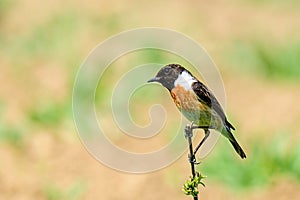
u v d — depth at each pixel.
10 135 14.01
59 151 13.67
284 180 12.22
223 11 21.64
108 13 21.08
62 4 21.69
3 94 16.08
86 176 12.74
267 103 15.55
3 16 20.88
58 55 18.36
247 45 18.44
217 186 12.12
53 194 12.07
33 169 12.98
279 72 17.28
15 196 12.09
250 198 11.80
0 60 18.28
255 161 12.53
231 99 15.88
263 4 22.52
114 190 12.27
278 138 13.10
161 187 12.32
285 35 19.73
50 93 16.05
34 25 20.20
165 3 22.02
